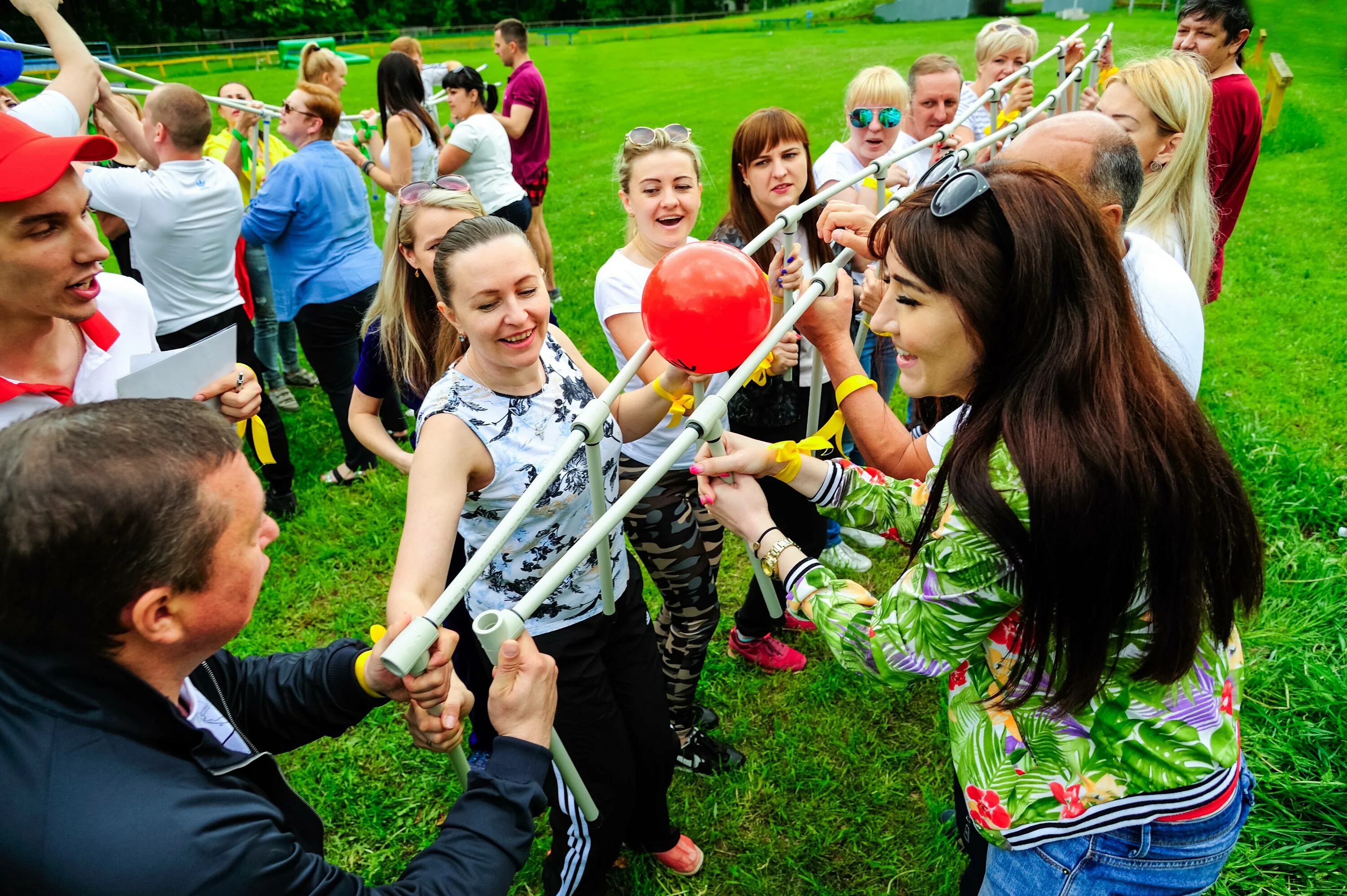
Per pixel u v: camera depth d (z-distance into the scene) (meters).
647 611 2.04
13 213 1.51
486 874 1.04
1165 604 1.12
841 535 3.67
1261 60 11.58
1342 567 3.06
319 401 5.23
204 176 3.65
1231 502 1.16
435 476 1.56
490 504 1.68
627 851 2.32
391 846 2.43
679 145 2.29
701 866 2.31
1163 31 17.38
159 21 40.22
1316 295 5.61
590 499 1.76
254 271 4.87
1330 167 8.61
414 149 5.19
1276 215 7.30
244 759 1.03
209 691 1.23
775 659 2.92
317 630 3.35
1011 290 1.12
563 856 1.77
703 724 2.75
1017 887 1.37
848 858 2.33
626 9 56.75
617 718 1.87
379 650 1.25
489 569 1.75
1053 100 2.59
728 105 15.65
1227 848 1.31
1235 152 3.57
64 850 0.84
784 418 2.53
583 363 2.04
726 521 1.53
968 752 1.39
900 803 2.47
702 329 1.25
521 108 5.90
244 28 44.12
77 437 0.87
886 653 1.29
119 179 3.47
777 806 2.47
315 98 3.84
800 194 2.64
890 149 3.47
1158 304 1.74
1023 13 35.50
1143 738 1.24
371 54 39.38
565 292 6.50
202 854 0.86
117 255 4.55
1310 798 2.26
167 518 0.88
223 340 1.74
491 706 1.15
